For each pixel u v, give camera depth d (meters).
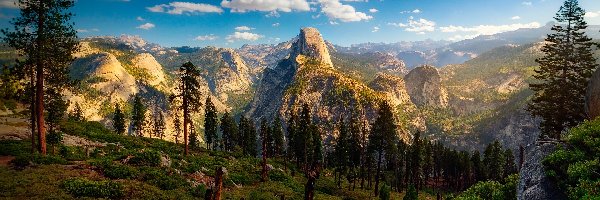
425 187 107.94
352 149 88.81
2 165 29.81
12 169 28.62
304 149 85.88
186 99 58.94
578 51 36.69
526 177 16.55
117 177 30.44
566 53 36.97
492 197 18.33
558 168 14.92
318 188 63.56
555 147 16.42
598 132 15.22
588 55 36.09
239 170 55.41
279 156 130.62
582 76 36.25
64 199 22.75
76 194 24.09
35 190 23.41
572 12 36.84
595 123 16.03
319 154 94.62
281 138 122.25
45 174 27.81
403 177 105.94
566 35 37.53
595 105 20.77
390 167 120.75
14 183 24.20
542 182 15.09
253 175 54.12
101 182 26.64
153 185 30.48
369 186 81.94
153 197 26.27
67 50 36.38
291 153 124.25
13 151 35.78
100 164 33.12
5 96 43.16
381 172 106.31
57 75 36.88
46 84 37.53
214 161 58.09
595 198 11.86
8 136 46.44
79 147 45.69
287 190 48.38
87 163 33.41
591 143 14.84
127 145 62.66
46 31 34.09
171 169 37.56
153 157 38.09
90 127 77.75
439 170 124.69
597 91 20.73
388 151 69.50
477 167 117.50
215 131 129.38
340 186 74.44
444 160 122.81
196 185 35.12
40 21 33.78
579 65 36.78
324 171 94.50
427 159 106.94
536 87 39.97
